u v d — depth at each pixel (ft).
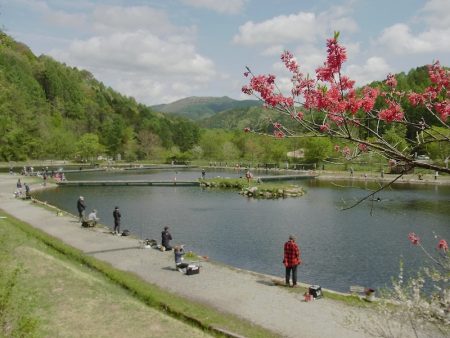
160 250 92.02
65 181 248.11
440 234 112.78
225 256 94.79
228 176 311.47
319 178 280.31
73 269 70.74
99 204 174.19
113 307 55.83
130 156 545.03
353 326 50.83
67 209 161.27
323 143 330.54
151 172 370.53
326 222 132.26
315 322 53.62
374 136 23.79
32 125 468.34
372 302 60.44
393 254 93.81
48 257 74.33
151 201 183.73
